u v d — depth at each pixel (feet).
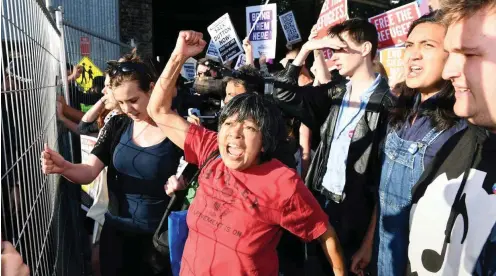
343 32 8.51
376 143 7.90
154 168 7.48
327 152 8.84
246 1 41.14
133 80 7.32
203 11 43.60
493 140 3.85
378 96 8.03
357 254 7.45
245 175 5.63
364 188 8.13
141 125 7.74
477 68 3.40
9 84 5.15
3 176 4.52
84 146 9.95
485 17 3.32
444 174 4.37
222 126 5.52
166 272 7.93
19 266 3.68
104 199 8.95
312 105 9.25
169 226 6.72
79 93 14.23
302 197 5.47
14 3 5.77
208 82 12.84
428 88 5.44
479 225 3.83
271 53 14.14
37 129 7.04
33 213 5.99
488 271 3.70
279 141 5.71
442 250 4.21
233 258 5.51
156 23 44.37
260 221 5.49
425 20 5.46
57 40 11.03
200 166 6.49
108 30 26.43
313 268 9.12
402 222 5.36
